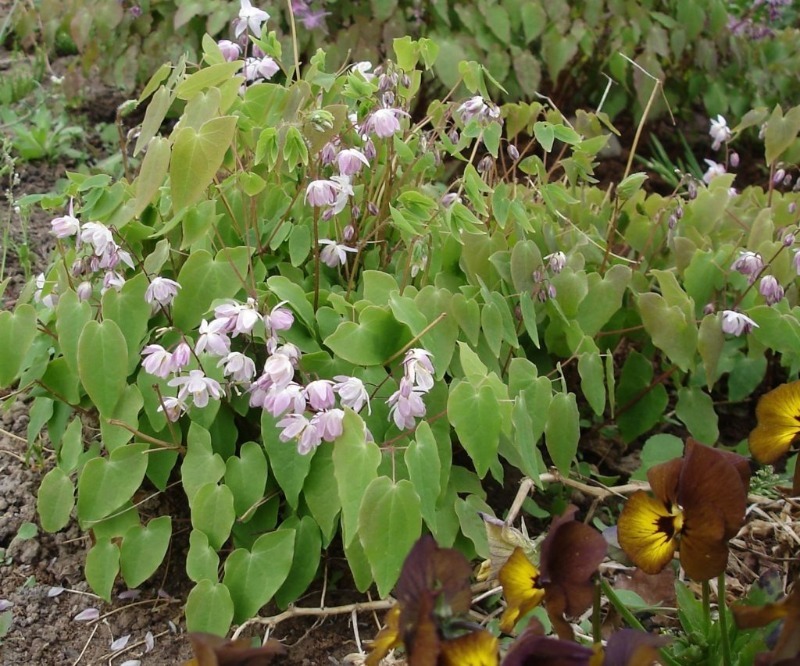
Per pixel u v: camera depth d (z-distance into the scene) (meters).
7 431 0.64
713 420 0.65
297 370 0.53
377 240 0.60
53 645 0.52
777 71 1.10
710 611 0.48
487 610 0.54
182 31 1.01
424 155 0.61
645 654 0.35
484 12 0.97
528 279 0.58
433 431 0.53
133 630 0.53
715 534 0.39
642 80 1.01
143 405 0.53
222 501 0.50
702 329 0.60
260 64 0.60
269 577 0.50
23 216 0.73
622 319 0.67
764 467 0.61
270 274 0.60
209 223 0.54
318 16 0.93
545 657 0.34
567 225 0.69
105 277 0.53
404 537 0.46
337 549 0.57
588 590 0.38
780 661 0.36
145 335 0.55
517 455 0.56
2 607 0.54
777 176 0.73
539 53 1.06
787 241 0.63
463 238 0.59
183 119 0.53
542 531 0.60
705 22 1.07
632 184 0.63
